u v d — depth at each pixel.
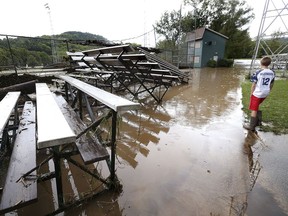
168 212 1.61
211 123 3.83
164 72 5.13
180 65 19.62
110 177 1.88
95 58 5.85
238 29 31.69
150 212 1.61
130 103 1.76
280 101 5.36
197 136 3.19
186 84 9.10
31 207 1.69
